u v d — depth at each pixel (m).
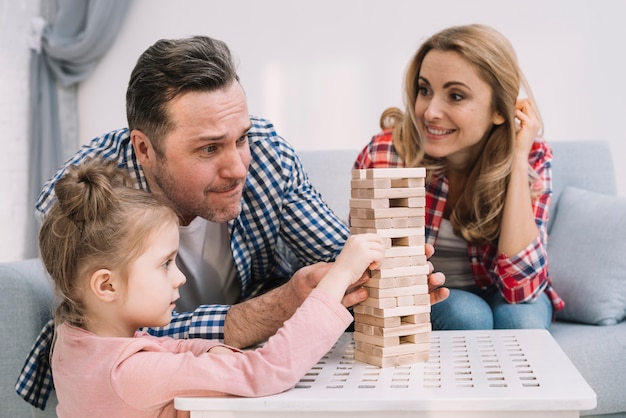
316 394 0.88
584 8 3.06
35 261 1.46
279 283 1.58
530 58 3.09
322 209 1.49
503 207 1.65
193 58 1.15
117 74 3.33
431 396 0.84
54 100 3.21
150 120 1.17
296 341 0.92
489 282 1.74
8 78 3.01
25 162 3.09
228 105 1.16
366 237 0.99
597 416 1.53
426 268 1.04
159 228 1.03
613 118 3.08
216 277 1.49
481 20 3.11
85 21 3.25
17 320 1.35
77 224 1.01
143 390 0.90
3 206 2.99
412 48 3.16
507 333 1.24
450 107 1.60
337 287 0.97
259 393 0.88
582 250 1.83
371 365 1.03
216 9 3.27
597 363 1.52
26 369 1.26
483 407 0.83
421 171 1.03
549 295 1.73
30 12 3.12
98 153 1.40
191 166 1.18
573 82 3.08
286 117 3.27
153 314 1.02
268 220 1.46
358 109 3.22
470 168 1.73
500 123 1.64
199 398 0.88
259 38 3.26
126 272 1.01
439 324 1.50
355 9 3.19
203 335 1.21
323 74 3.23
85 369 0.95
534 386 0.88
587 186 2.05
